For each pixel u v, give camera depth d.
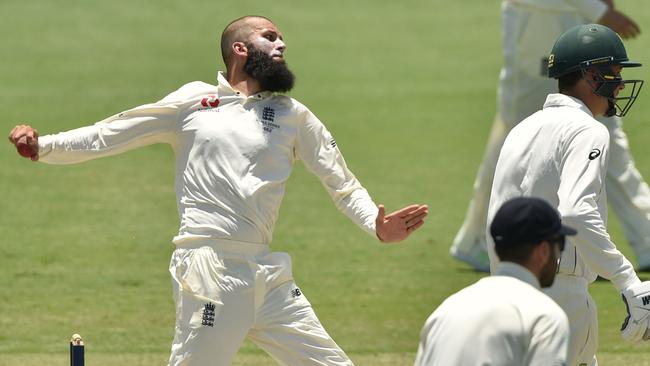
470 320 16.34
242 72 24.62
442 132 76.50
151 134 24.47
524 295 16.52
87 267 45.03
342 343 35.16
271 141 24.08
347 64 102.06
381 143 73.12
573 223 21.67
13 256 46.62
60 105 83.56
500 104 44.59
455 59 104.25
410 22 121.25
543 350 16.05
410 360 33.31
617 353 33.84
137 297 40.84
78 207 56.09
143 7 129.50
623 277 21.91
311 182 62.72
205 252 23.62
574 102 23.38
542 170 22.80
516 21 43.72
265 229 23.97
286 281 24.16
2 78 95.12
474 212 45.25
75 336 21.84
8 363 32.75
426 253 48.09
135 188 60.81
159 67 100.06
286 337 24.02
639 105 79.12
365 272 44.62
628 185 43.78
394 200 58.06
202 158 23.98
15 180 62.19
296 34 115.69
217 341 23.50
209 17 124.62
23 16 124.06
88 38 114.12
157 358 33.50
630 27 41.62
